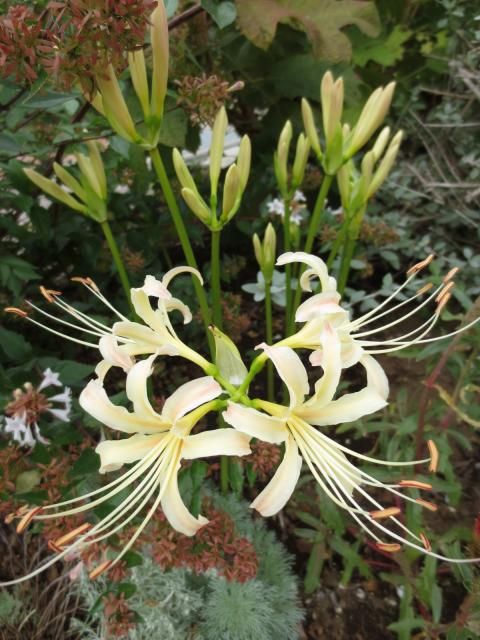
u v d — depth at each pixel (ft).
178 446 0.78
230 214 1.12
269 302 1.40
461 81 2.29
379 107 1.13
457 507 1.60
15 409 1.09
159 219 1.96
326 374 0.76
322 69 2.01
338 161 1.21
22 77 0.87
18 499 1.05
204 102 1.22
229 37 1.98
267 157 2.19
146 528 1.14
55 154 1.59
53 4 0.81
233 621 1.26
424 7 2.47
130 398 0.76
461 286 1.82
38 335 1.84
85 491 1.18
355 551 1.39
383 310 2.22
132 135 1.04
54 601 1.32
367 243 2.23
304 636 1.37
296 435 0.79
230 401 0.83
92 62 0.84
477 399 1.72
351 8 1.65
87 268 1.85
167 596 1.27
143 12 0.81
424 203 2.44
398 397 1.62
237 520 1.43
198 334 1.97
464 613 1.09
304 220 2.18
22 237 1.61
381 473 1.38
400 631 1.25
